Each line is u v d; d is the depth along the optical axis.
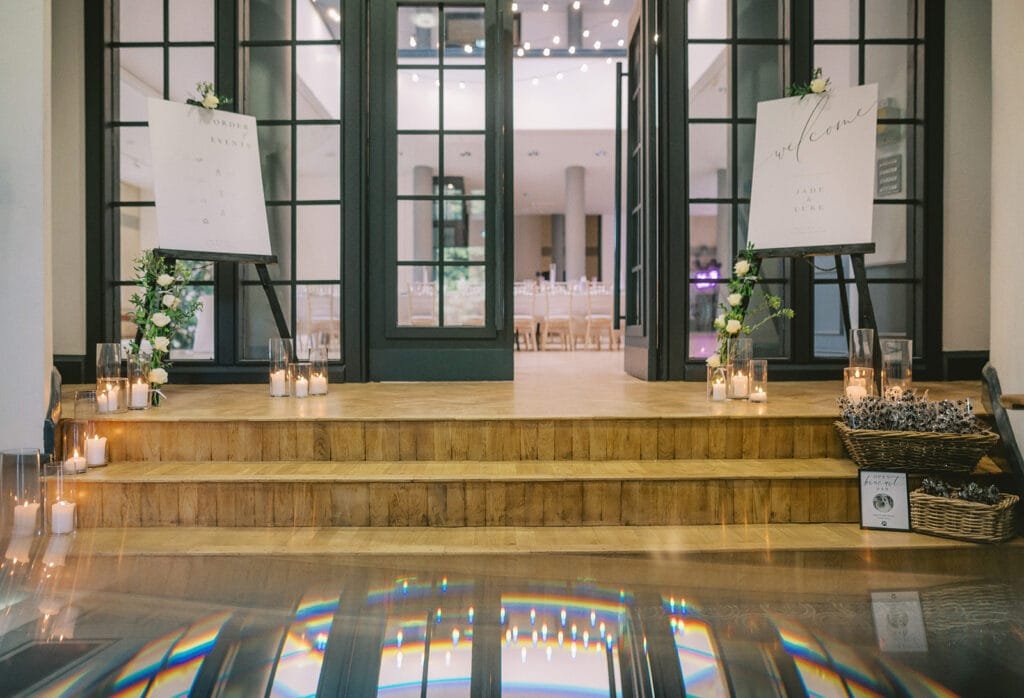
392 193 5.00
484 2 4.98
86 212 4.79
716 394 3.74
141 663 1.82
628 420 3.20
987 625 2.04
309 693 1.71
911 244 5.02
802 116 4.25
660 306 4.89
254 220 4.39
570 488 2.89
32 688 1.71
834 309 5.28
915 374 4.88
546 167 14.55
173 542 2.70
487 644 1.94
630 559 2.54
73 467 2.96
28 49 3.28
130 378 3.47
